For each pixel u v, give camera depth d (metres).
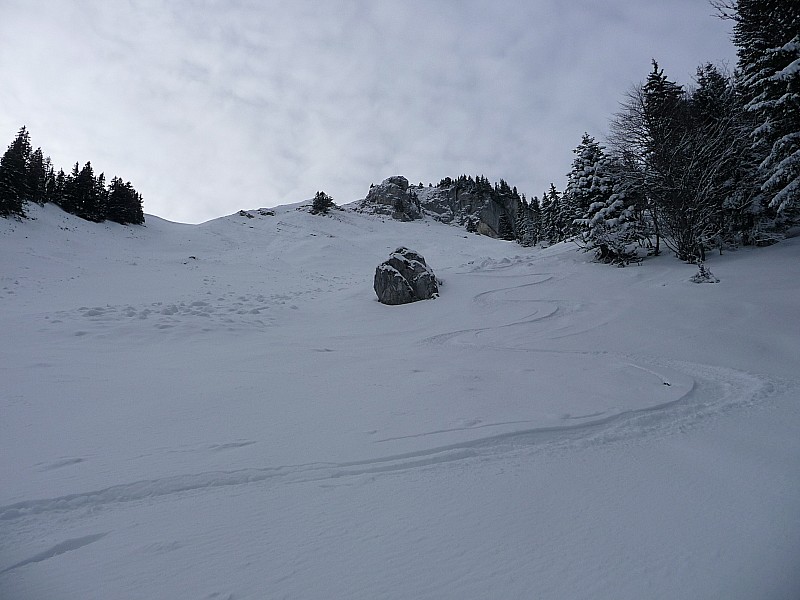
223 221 56.53
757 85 15.02
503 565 2.19
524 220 69.44
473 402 5.31
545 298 15.97
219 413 4.84
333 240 48.81
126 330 9.97
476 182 100.38
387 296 16.64
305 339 10.84
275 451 3.76
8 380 5.84
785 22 14.41
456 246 50.53
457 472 3.38
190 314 12.33
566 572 2.12
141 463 3.47
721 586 2.02
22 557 2.25
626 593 1.97
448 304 15.90
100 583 2.07
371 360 8.22
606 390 5.98
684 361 8.32
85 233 35.19
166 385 6.02
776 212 16.09
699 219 18.42
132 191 47.12
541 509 2.77
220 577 2.11
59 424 4.36
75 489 3.00
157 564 2.21
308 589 2.02
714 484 3.14
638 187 19.95
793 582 2.05
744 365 7.88
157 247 37.38
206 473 3.29
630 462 3.59
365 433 4.21
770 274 14.27
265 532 2.52
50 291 16.61
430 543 2.39
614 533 2.48
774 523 2.58
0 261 21.05
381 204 82.31
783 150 14.72
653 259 20.55
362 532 2.51
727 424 4.65
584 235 22.66
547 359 8.48
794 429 4.43
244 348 9.25
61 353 7.82
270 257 35.91
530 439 4.14
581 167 23.45
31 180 40.06
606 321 12.25
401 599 1.95
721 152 18.08
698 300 13.08
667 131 18.97
